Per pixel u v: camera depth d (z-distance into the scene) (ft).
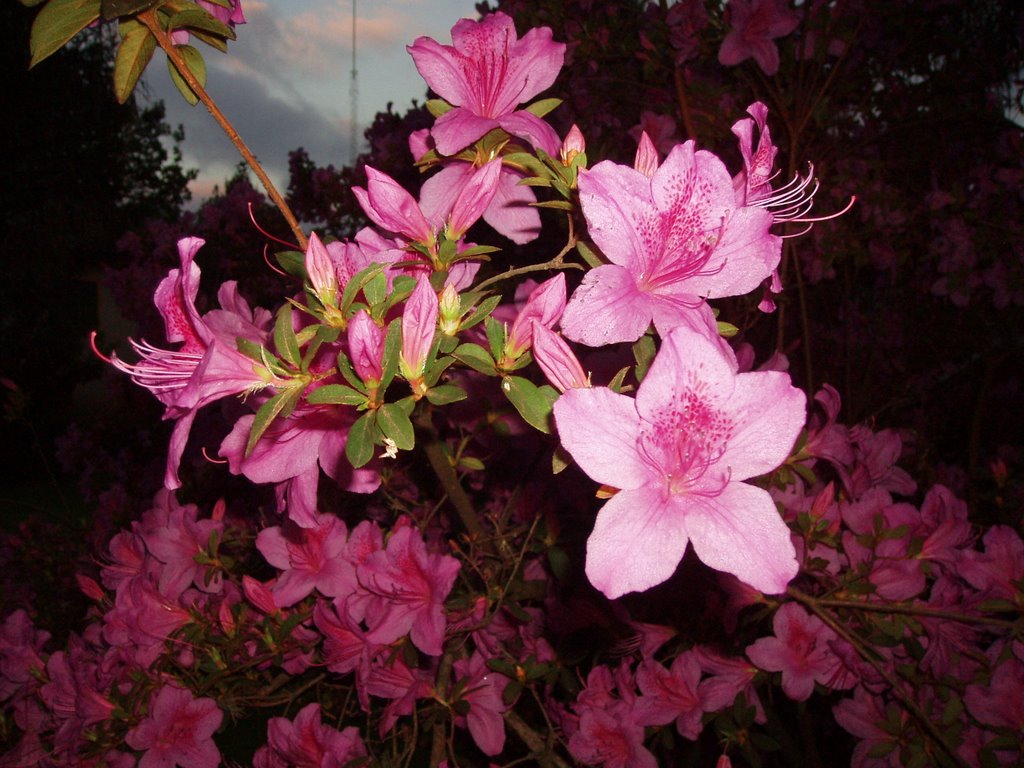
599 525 0.72
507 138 1.02
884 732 1.44
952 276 3.49
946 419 4.41
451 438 1.96
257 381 0.88
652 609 1.77
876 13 3.26
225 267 4.73
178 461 0.82
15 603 3.62
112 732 1.54
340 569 1.48
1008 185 3.34
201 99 0.93
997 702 1.36
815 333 4.35
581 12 3.73
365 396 0.78
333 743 1.47
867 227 3.54
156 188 19.34
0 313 10.56
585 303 0.77
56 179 13.62
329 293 0.86
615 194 0.80
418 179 4.30
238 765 1.75
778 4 2.81
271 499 1.99
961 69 3.65
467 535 1.79
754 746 1.52
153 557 1.67
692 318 0.79
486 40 1.02
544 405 0.79
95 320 12.76
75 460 4.59
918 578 1.46
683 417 0.75
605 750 1.53
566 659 1.68
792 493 1.63
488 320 0.85
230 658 1.55
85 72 13.23
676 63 3.09
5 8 11.97
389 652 1.48
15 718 1.83
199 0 1.08
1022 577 1.44
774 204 0.95
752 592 1.51
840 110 3.71
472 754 1.98
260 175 0.92
